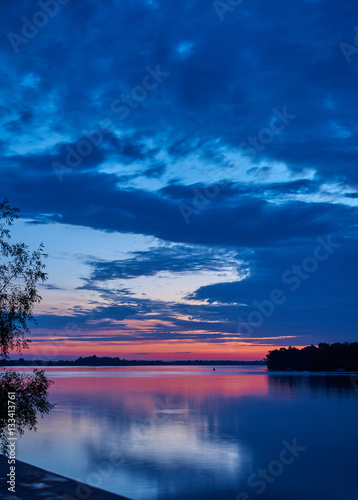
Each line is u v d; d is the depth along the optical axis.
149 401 82.88
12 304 21.70
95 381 167.75
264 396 96.06
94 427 50.53
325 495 25.98
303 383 153.00
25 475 14.88
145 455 35.44
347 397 93.56
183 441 42.00
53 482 13.98
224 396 95.88
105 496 12.50
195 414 63.31
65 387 127.44
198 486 27.03
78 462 33.00
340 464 33.56
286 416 61.78
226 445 40.19
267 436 45.38
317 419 59.03
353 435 46.47
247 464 33.03
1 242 21.97
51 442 40.94
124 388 122.69
